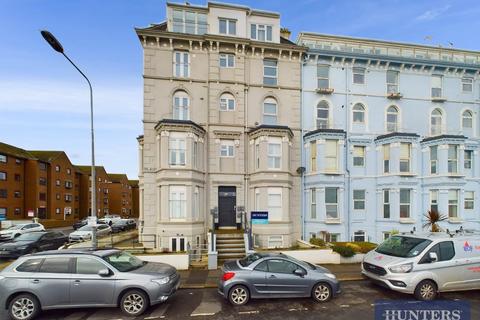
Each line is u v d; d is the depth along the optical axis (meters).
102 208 65.19
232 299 7.93
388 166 17.66
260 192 15.93
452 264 8.42
